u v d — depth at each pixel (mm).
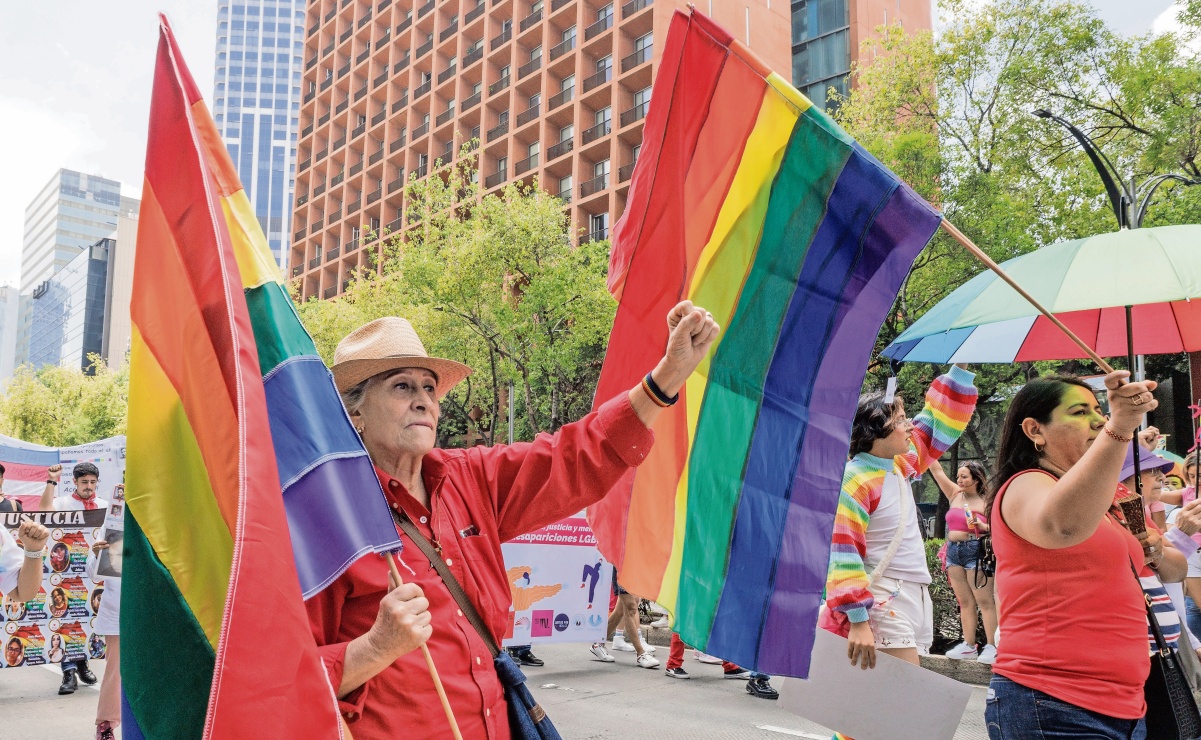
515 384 30547
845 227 2545
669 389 2250
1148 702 2732
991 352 4406
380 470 2205
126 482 1754
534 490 2299
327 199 66438
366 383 2246
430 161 55094
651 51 41562
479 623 2109
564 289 24969
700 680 8570
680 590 2605
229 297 1654
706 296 2732
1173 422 14125
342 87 68438
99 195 193125
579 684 8328
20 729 6504
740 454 2605
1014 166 18688
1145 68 17531
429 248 26750
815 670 3426
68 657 8078
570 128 46688
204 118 1956
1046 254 3250
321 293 65188
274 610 1521
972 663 8055
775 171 2650
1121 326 4262
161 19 1865
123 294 129875
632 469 2799
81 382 62312
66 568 8180
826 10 41156
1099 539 2641
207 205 1722
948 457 22047
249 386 1617
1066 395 2834
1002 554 2791
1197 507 3578
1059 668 2590
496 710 2055
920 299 16781
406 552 2059
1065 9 18594
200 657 1610
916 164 17203
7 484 16297
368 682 1891
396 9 61781
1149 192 13914
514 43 49031
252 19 179000
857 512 3736
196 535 1671
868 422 3865
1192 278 2836
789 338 2598
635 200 2922
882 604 3803
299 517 1851
